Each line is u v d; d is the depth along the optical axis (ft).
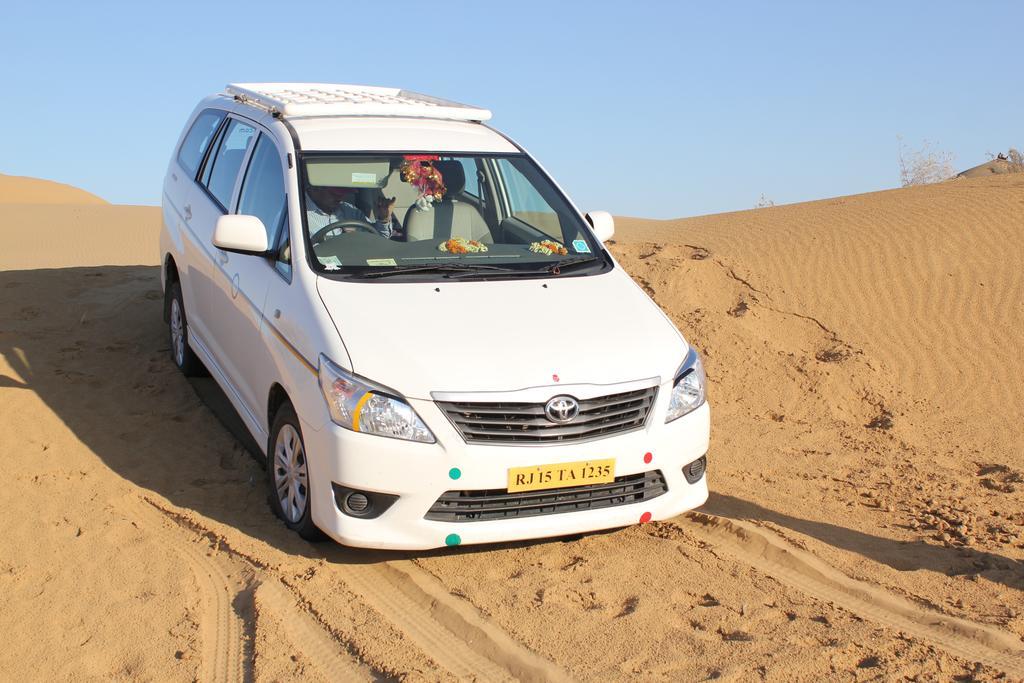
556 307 18.17
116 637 14.61
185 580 16.26
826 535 19.13
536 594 16.17
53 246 62.34
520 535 16.25
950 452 25.35
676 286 35.19
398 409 15.70
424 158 20.86
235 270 20.84
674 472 17.26
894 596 16.57
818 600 16.33
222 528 18.13
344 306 17.19
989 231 41.37
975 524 20.03
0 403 23.53
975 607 16.29
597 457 16.37
